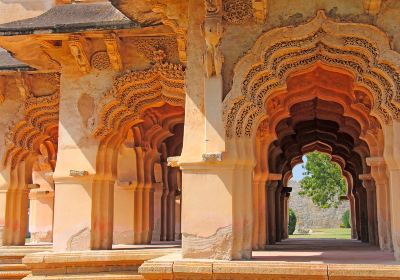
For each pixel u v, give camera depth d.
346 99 9.23
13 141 10.89
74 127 9.09
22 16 10.42
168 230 14.26
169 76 8.92
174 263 6.00
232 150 6.57
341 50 6.63
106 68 9.15
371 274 5.54
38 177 15.61
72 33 8.62
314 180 36.81
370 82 6.64
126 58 9.20
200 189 6.59
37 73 10.67
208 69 6.69
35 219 15.70
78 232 8.80
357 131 11.66
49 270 8.20
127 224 11.52
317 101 10.86
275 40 6.64
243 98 6.65
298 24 6.61
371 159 8.52
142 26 8.32
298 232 36.81
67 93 9.19
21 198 11.34
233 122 6.64
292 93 9.25
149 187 11.81
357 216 16.97
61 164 9.02
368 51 6.48
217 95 6.65
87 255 8.28
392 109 6.42
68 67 9.26
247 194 6.69
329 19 6.54
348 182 18.34
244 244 6.63
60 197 8.94
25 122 10.84
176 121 12.07
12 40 8.79
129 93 9.12
